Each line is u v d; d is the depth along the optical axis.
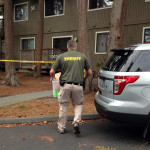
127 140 3.93
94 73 8.63
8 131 4.37
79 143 3.76
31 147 3.57
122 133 4.32
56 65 4.05
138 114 3.50
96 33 14.52
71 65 3.97
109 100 3.77
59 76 4.51
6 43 10.41
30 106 6.23
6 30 10.38
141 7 12.31
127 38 13.08
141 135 4.20
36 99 7.32
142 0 12.25
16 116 5.14
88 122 5.07
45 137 4.04
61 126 4.22
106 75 3.93
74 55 4.05
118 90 3.58
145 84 3.48
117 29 7.43
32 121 4.95
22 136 4.08
